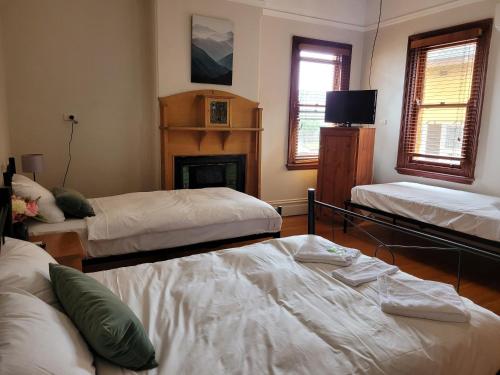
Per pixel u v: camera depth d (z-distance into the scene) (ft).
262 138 16.47
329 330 4.61
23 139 12.79
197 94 14.08
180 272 6.29
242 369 3.93
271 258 6.90
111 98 13.87
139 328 3.99
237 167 15.52
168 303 5.27
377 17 17.08
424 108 15.38
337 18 17.06
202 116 14.10
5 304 3.60
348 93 15.93
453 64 14.24
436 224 11.43
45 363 3.00
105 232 8.86
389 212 12.96
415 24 15.47
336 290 5.71
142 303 5.24
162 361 4.03
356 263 6.66
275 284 5.82
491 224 10.10
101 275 6.07
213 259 6.84
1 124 11.05
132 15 13.75
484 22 13.08
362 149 15.58
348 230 15.26
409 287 5.66
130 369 3.89
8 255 5.02
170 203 10.69
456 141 14.29
